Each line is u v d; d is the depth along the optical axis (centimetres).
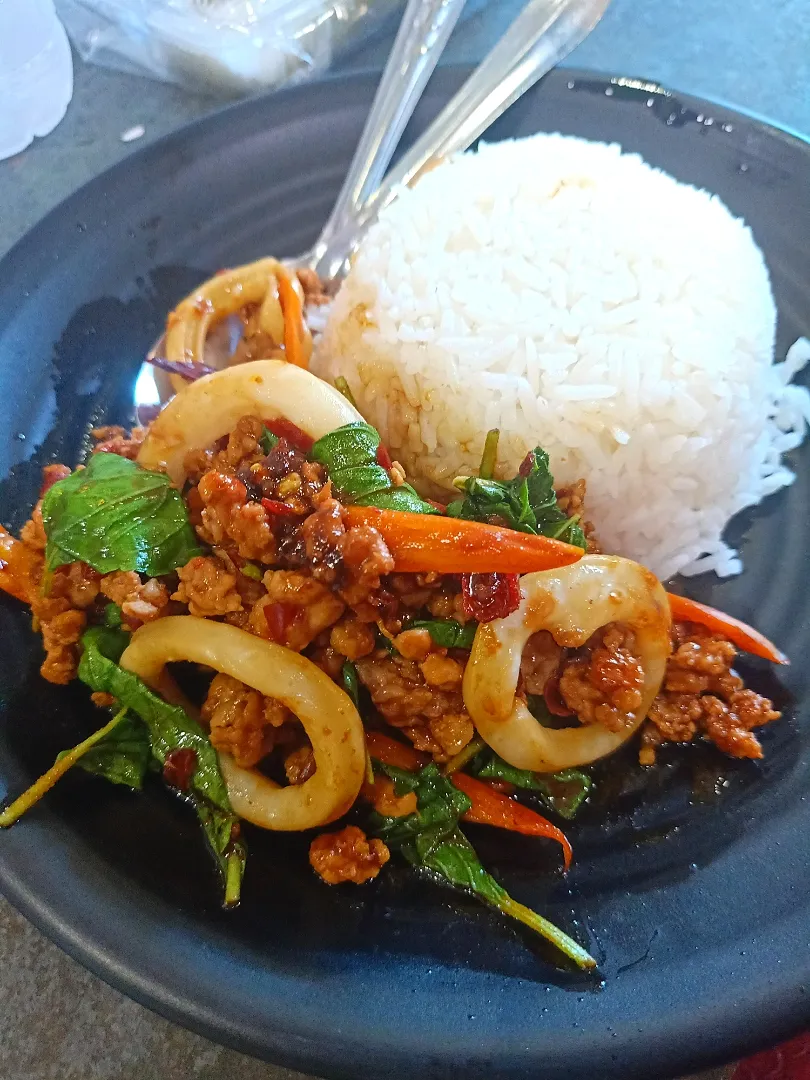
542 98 25
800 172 22
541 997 13
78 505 17
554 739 16
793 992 12
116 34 30
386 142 25
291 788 15
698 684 17
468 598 15
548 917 14
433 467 21
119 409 22
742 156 23
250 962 13
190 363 21
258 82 29
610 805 16
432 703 16
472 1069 12
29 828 14
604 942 14
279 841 16
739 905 14
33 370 21
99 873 14
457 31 29
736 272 21
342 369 22
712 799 16
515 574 15
